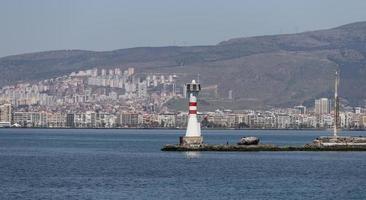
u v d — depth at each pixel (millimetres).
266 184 199625
